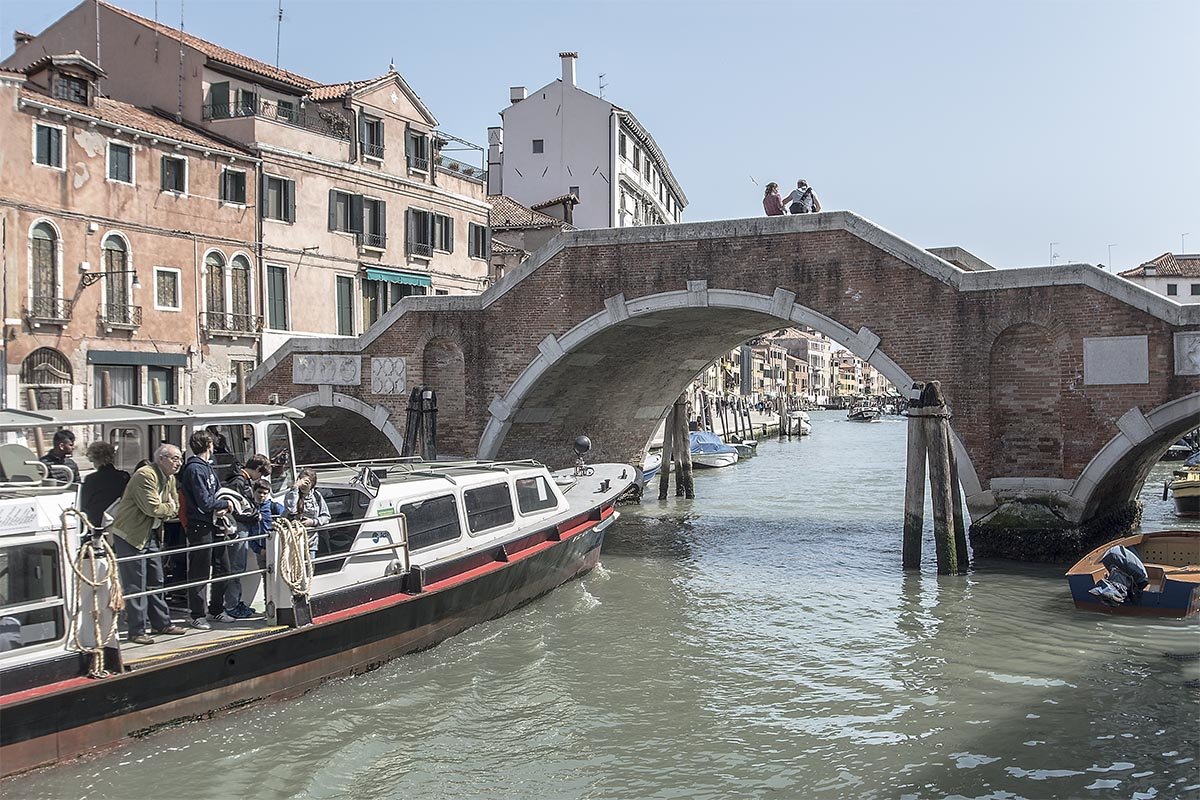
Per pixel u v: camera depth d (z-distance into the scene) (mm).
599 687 9930
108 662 7668
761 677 10234
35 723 7266
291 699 9055
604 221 42656
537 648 11211
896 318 15852
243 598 9305
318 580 9680
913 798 7422
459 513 11633
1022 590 13734
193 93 25391
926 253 15609
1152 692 9586
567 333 18297
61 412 9594
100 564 7727
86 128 21672
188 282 23766
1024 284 14977
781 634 11844
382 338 20016
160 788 7473
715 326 20578
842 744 8445
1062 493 14930
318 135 26797
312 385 20688
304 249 26453
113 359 22047
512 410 18875
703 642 11516
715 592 14180
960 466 15492
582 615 12773
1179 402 13992
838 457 43312
